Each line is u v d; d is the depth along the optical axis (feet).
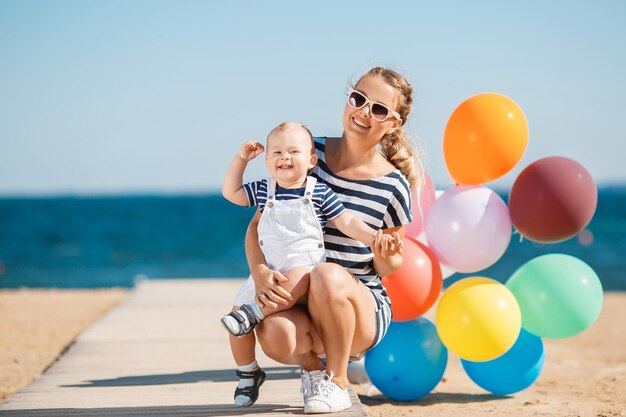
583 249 115.96
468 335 14.94
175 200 390.42
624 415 16.07
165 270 92.12
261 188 13.26
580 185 15.33
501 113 15.66
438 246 15.90
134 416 13.79
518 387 16.89
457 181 16.52
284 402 14.76
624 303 43.55
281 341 12.21
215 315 29.91
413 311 15.61
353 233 12.74
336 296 12.17
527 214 15.57
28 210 274.57
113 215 237.25
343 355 12.68
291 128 13.14
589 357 25.77
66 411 14.34
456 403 17.54
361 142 13.41
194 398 15.48
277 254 12.82
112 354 21.45
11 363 24.66
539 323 15.79
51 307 39.91
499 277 72.64
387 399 17.88
